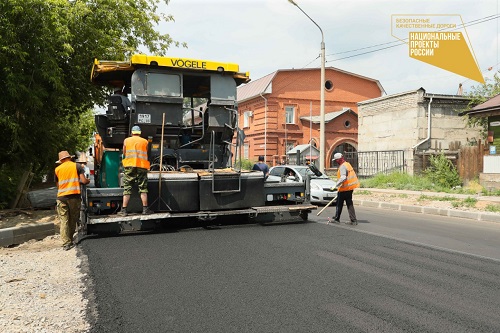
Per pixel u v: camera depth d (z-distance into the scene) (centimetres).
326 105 3738
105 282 528
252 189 928
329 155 3409
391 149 2428
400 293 488
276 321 405
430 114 2239
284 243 758
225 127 941
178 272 569
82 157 1198
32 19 1105
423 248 736
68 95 1344
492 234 917
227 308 439
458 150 1911
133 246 732
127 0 1497
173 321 407
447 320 409
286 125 3522
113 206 833
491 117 1769
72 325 401
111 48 1437
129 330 388
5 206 1148
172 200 859
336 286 511
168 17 1706
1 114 1081
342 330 385
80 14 1255
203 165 958
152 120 893
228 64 933
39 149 1334
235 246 730
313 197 1482
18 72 1102
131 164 809
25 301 469
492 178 1692
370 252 695
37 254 708
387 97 2450
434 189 1797
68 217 758
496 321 407
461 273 575
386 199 1584
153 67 898
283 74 3528
